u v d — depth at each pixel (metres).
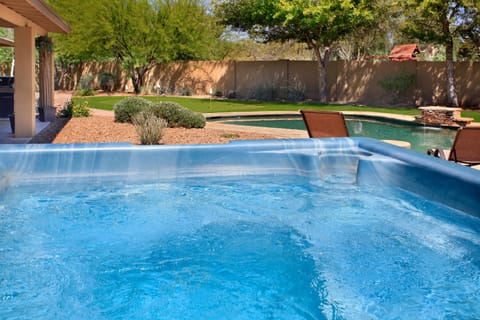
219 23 20.98
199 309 2.84
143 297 2.98
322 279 3.21
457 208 4.16
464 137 5.57
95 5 22.30
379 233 4.01
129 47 23.45
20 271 3.30
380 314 2.78
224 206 4.71
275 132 9.31
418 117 12.27
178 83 25.08
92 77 26.67
